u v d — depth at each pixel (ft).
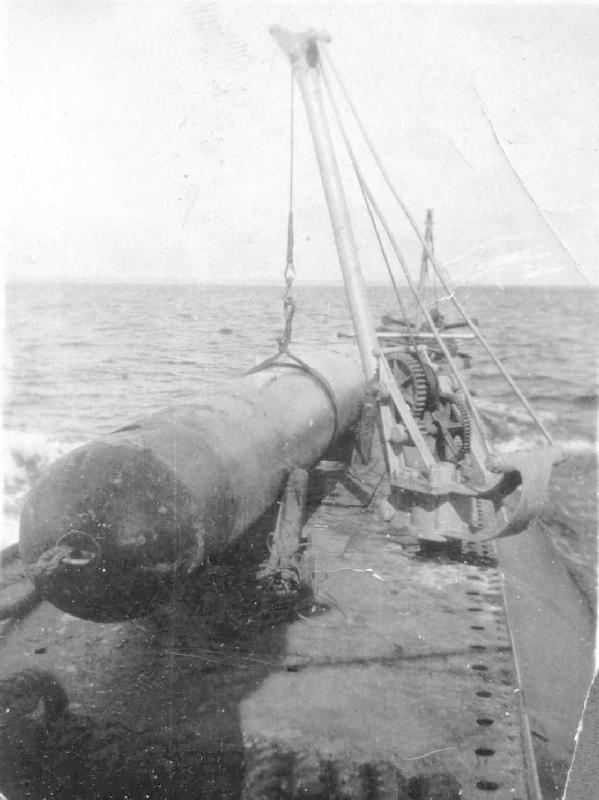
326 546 16.81
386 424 17.51
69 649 12.03
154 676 11.36
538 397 45.29
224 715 10.51
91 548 9.87
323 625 13.12
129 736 9.95
